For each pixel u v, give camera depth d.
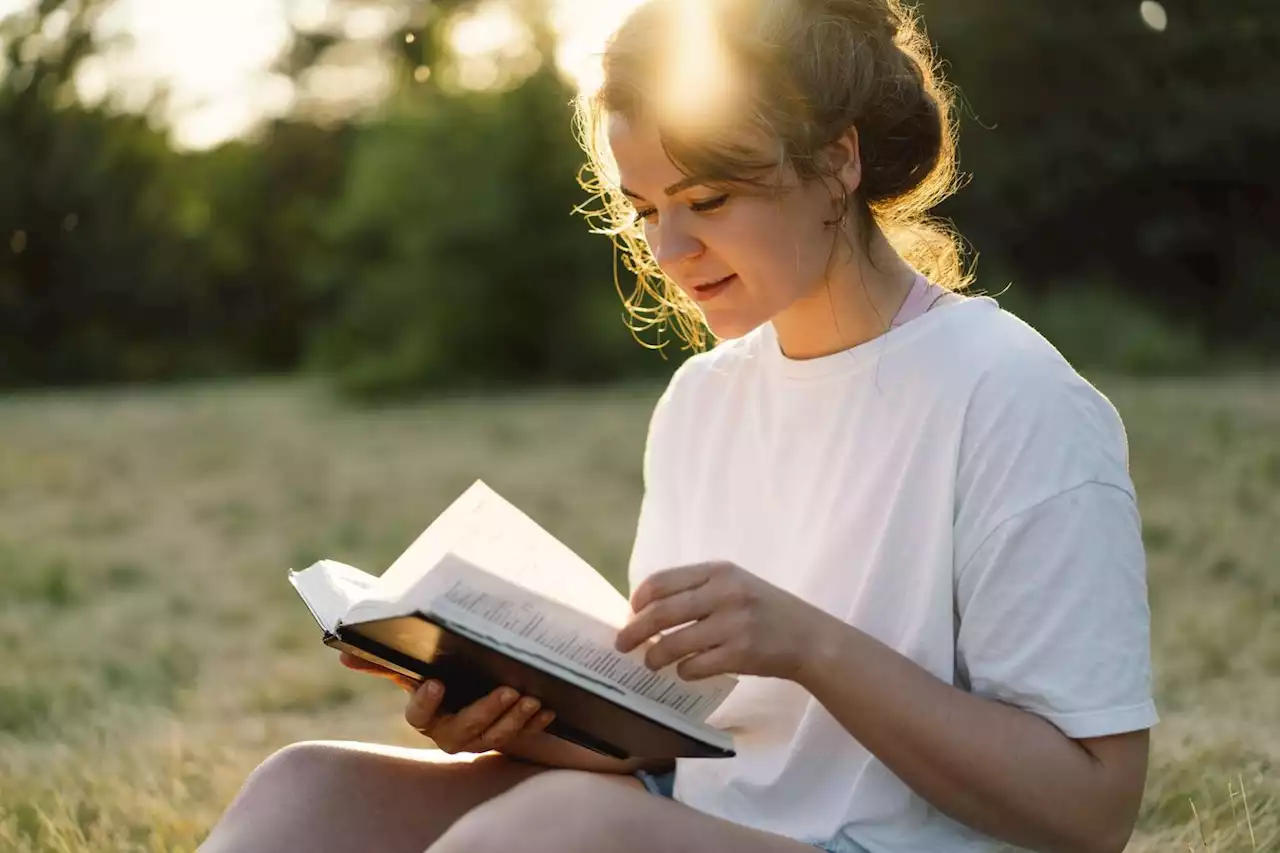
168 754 3.02
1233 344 15.13
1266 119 14.89
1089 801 1.35
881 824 1.47
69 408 13.48
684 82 1.40
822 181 1.47
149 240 19.73
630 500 6.83
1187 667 3.41
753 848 1.31
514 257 13.48
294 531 6.53
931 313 1.52
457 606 1.32
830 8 1.49
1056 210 15.85
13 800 2.72
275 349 21.97
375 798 1.57
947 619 1.45
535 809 1.28
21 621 4.77
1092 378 12.09
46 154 18.03
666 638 1.33
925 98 1.55
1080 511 1.39
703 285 1.49
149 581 5.53
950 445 1.45
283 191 23.17
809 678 1.34
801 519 1.58
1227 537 4.95
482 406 11.92
